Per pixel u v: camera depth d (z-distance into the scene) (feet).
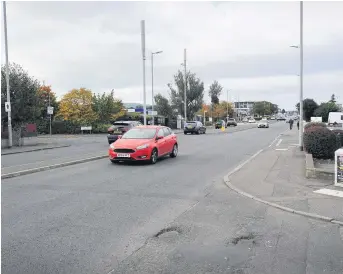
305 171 37.37
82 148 72.23
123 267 14.52
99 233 18.60
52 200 25.80
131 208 23.62
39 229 19.21
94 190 29.40
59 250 16.26
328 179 33.04
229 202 25.48
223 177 35.65
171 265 14.74
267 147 69.51
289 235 18.54
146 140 46.50
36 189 29.81
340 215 21.90
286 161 45.62
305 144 47.09
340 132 52.31
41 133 138.00
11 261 15.06
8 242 17.26
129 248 16.56
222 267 14.56
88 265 14.69
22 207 23.80
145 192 28.68
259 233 18.84
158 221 20.79
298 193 27.91
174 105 184.24
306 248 16.70
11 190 29.40
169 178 35.24
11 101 77.97
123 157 44.78
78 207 23.85
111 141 81.97
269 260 15.29
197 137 108.47
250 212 22.91
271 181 32.63
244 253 16.07
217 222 20.71
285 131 152.15
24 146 76.28
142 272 14.07
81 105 137.80
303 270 14.29
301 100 63.16
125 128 80.84
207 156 54.80
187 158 52.29
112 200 25.84
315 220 21.27
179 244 17.13
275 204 24.62
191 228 19.57
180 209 23.45
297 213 22.63
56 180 34.17
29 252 16.02
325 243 17.35
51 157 55.31
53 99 153.58
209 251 16.29
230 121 245.45
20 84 79.20
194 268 14.46
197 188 30.37
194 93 181.98
